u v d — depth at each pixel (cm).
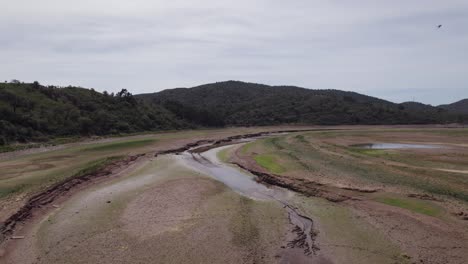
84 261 1579
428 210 2106
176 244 1741
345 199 2389
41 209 2227
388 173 2962
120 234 1858
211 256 1628
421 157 3850
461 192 2355
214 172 3525
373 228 1903
